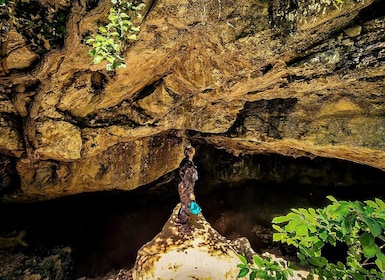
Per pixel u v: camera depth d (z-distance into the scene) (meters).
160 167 7.60
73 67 4.77
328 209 1.94
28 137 5.38
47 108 5.15
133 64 4.84
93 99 5.46
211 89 5.69
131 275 5.40
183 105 6.29
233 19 4.25
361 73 4.47
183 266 4.84
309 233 2.11
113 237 9.23
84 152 5.82
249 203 9.86
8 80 4.87
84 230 9.16
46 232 8.62
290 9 4.05
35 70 4.65
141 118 6.07
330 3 3.82
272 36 4.34
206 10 4.14
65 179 6.57
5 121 5.30
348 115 5.42
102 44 3.53
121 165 7.02
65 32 4.31
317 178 9.17
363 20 4.10
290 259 7.86
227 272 4.80
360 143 5.22
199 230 5.58
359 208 1.67
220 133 7.21
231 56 4.80
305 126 5.84
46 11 4.16
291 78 5.16
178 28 4.42
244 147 7.98
